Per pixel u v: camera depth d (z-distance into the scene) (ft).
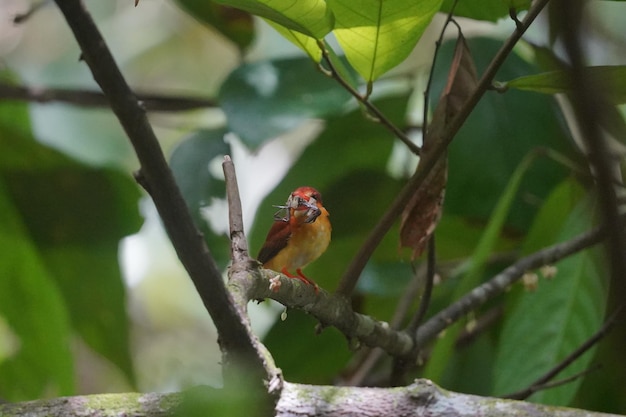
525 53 26.84
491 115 26.50
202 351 36.55
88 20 24.38
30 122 27.17
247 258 24.75
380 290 26.63
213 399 24.56
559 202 26.18
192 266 24.45
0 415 24.73
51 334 26.63
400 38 25.12
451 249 26.76
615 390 26.13
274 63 26.48
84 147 27.12
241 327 24.50
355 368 27.04
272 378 24.59
